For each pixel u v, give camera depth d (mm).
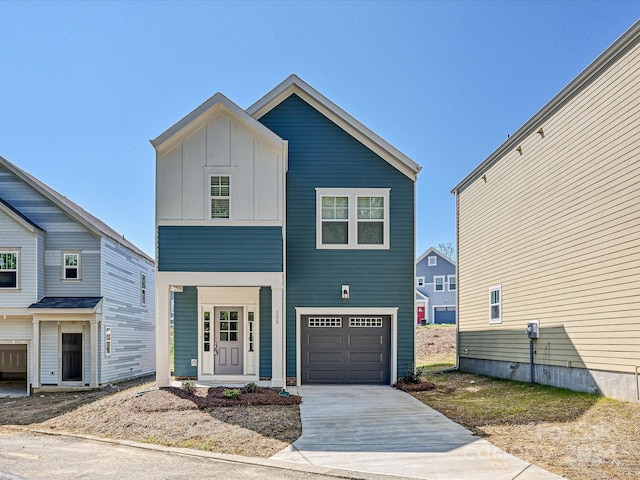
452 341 29531
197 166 14195
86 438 10102
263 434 9586
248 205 14133
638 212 10586
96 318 18641
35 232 18562
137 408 11680
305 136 15930
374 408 11820
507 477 7059
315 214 15750
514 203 16578
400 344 15578
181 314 15766
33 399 16797
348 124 15859
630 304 10797
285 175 15477
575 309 12922
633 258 10719
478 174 19859
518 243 16250
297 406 11984
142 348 24219
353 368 15711
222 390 13383
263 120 15961
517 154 16406
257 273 13953
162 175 14125
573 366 12977
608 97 11680
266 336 15586
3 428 11516
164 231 13977
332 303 15586
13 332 18656
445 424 10250
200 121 14273
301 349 15695
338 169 15859
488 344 18531
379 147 15867
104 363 19375
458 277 21953
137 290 23547
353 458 8141
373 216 15844
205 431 9828
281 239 14070
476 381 16812
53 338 18797
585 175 12555
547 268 14367
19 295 18438
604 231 11750
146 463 8094
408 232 15812
